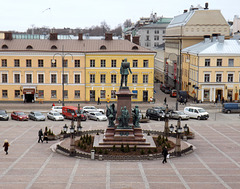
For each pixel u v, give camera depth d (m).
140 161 39.25
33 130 56.12
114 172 35.22
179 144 41.28
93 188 30.84
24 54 84.75
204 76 87.38
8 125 60.50
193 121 66.88
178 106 83.62
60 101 86.88
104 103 87.12
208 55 86.25
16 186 31.19
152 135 51.91
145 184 31.91
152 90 87.88
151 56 86.50
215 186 31.59
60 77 86.12
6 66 85.19
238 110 77.00
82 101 87.25
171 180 33.03
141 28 172.50
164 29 171.50
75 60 85.75
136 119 45.56
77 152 41.34
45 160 39.31
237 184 32.19
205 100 88.44
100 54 85.75
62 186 31.30
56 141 48.97
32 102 86.88
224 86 87.44
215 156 41.66
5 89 86.06
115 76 86.81
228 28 109.00
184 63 104.19
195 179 33.41
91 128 57.88
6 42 86.50
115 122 46.19
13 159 39.59
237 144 47.81
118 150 42.00
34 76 85.81
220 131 56.62
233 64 86.88
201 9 118.44
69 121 65.81
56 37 89.00
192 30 108.25
